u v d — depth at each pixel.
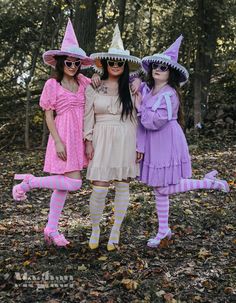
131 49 12.57
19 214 6.24
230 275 3.96
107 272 4.02
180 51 12.26
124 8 11.88
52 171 4.38
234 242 4.71
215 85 14.70
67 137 4.33
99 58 4.35
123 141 4.28
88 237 4.92
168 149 4.43
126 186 4.45
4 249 4.69
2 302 3.58
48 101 4.35
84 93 4.48
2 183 8.39
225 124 12.12
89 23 11.61
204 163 8.83
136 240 4.82
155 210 5.80
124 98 4.30
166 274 4.00
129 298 3.62
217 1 11.55
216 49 12.59
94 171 4.25
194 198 6.43
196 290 3.74
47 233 4.57
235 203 6.17
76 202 6.63
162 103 4.35
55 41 13.76
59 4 11.66
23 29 13.99
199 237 4.89
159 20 12.62
